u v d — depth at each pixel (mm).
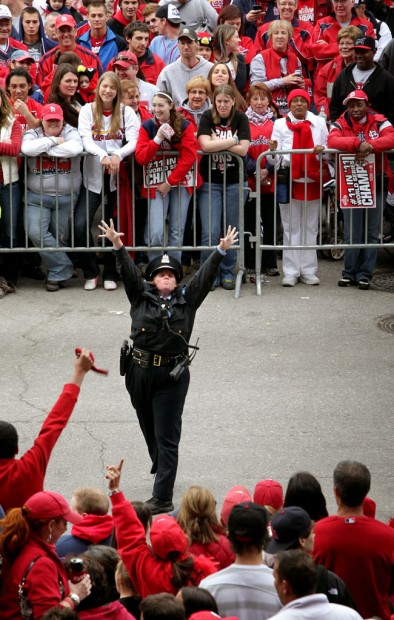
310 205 18922
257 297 18656
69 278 19266
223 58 19938
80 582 7762
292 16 21031
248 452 13453
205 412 14516
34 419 14312
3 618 7891
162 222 18594
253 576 7629
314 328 17359
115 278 19156
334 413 14500
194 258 19984
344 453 13430
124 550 8367
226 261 18922
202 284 12352
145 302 12359
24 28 20922
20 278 19562
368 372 15758
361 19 21531
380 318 17812
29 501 8023
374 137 18469
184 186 18500
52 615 6910
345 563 8820
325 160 18781
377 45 22125
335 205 18797
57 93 18500
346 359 16203
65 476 12883
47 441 9352
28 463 9203
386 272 20000
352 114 18453
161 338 12234
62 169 18500
